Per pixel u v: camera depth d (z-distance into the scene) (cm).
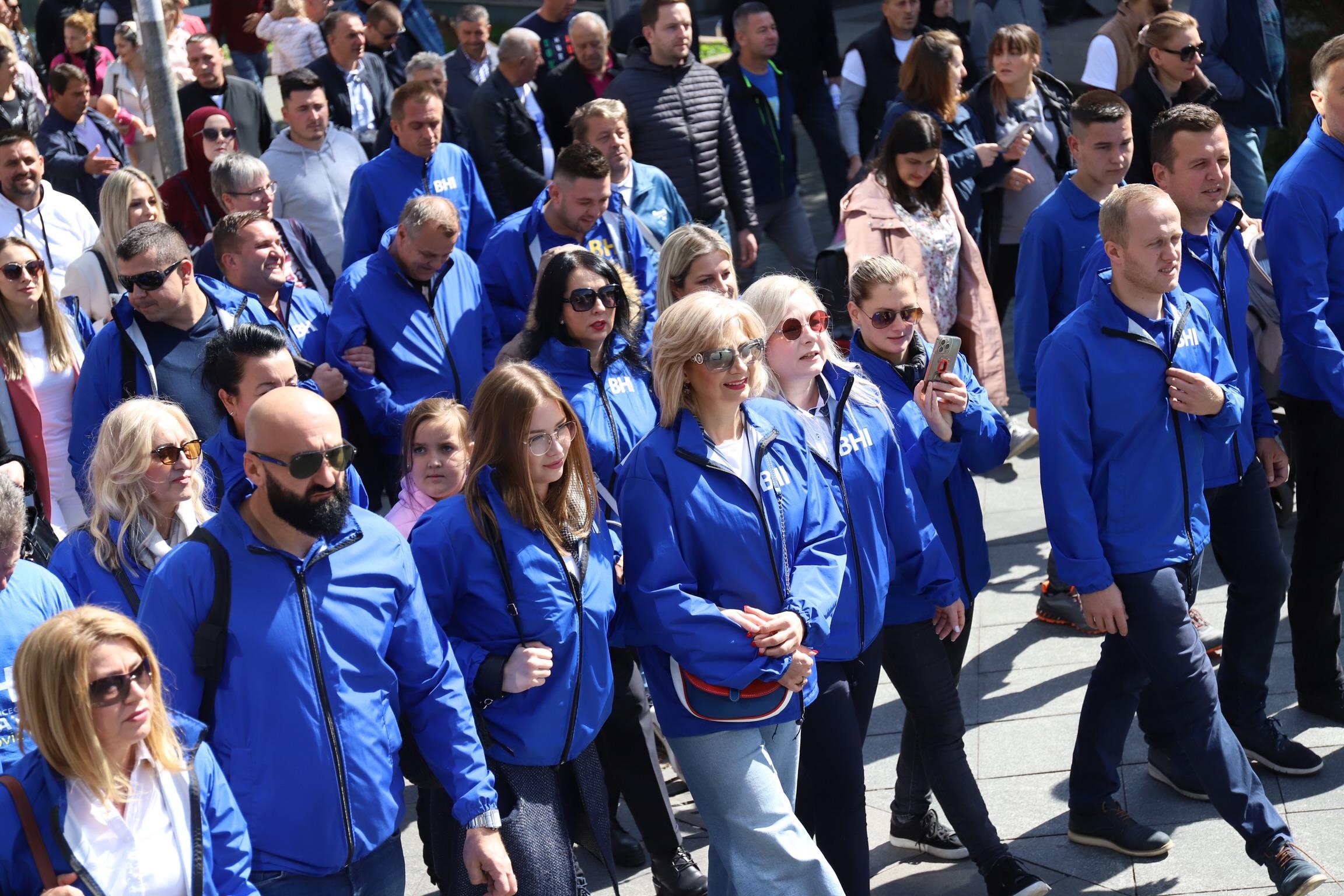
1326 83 670
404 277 824
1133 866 619
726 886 542
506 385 503
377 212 980
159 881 395
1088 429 594
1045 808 667
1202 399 583
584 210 839
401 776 475
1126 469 594
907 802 647
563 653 513
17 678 386
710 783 513
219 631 438
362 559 459
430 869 609
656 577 517
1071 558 595
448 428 618
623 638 552
